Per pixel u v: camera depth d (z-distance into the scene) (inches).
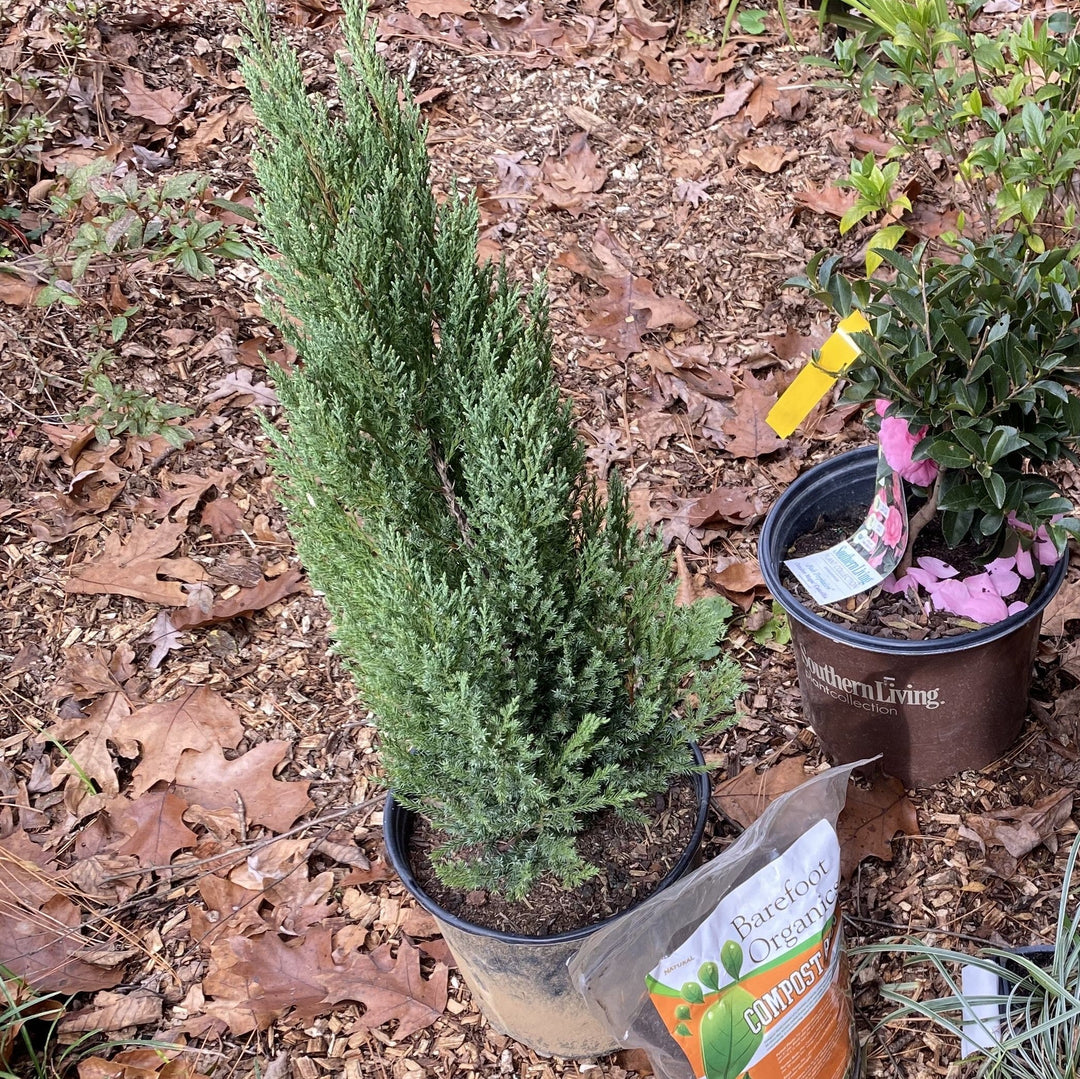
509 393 56.2
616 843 67.5
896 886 80.4
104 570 100.0
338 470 57.0
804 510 87.2
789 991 61.4
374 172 61.2
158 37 139.4
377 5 148.9
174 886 83.5
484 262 122.0
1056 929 73.9
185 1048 74.9
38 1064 72.6
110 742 90.7
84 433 107.3
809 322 121.1
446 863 64.8
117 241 112.7
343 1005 77.5
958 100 93.4
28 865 83.0
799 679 87.3
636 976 60.2
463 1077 74.0
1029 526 77.8
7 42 134.0
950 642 74.0
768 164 134.4
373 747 91.9
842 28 146.6
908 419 72.9
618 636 61.6
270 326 119.6
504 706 59.7
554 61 147.0
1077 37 87.6
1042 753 85.8
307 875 84.2
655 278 125.0
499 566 59.3
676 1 155.0
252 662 97.6
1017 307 71.4
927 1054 71.7
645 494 107.0
